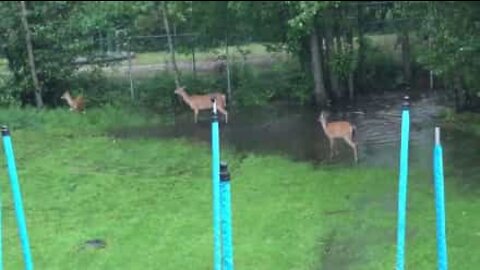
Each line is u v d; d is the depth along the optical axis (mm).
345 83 21000
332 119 18625
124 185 13922
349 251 10602
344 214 11977
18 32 19641
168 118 19266
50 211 12602
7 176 14438
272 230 11422
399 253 8688
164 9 20812
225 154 15906
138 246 11008
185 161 15438
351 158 15164
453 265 9812
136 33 21938
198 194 13266
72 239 11336
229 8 19859
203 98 18859
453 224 11141
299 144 16500
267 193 13164
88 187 13812
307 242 10938
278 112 19672
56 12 20297
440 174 8227
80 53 20578
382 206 12234
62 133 17781
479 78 15969
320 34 20281
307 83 20688
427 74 21578
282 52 22531
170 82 20891
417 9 18938
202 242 11039
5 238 11406
